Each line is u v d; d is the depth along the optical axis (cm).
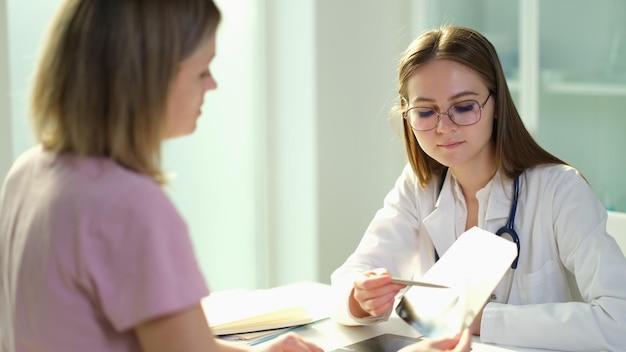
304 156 299
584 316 143
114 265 94
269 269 314
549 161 170
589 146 274
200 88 106
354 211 311
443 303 137
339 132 302
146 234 93
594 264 152
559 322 143
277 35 302
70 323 97
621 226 184
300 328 156
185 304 94
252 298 175
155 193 96
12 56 246
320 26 291
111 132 98
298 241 305
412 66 159
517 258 164
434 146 160
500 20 288
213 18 103
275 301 171
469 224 174
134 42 97
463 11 294
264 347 131
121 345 98
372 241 182
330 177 301
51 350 99
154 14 98
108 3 98
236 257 309
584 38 271
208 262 301
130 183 96
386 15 310
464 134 157
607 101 268
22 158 112
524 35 280
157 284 92
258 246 313
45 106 101
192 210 295
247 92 305
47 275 97
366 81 308
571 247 158
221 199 303
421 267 182
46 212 98
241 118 305
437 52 157
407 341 143
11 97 222
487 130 161
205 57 104
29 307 100
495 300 166
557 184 162
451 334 131
